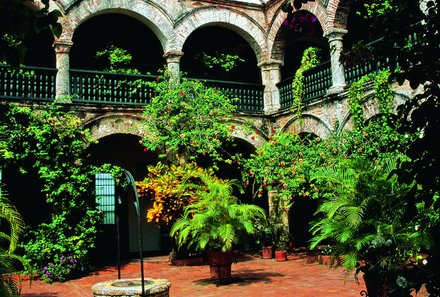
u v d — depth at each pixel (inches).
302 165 509.0
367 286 264.5
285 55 805.2
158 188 495.8
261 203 740.7
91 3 584.1
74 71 566.6
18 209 570.3
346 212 271.7
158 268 528.4
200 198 458.0
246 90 680.4
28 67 540.4
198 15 649.0
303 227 715.4
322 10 605.6
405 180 110.3
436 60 104.3
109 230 647.1
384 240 250.1
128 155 683.4
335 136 528.7
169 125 580.1
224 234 366.9
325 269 465.7
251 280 419.2
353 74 576.4
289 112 652.7
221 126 578.6
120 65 634.2
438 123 104.1
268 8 692.7
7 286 263.4
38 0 549.3
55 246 471.8
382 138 459.5
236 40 783.1
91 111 559.8
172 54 623.5
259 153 558.3
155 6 622.5
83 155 532.7
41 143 494.6
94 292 260.2
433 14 105.7
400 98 493.4
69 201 499.2
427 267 105.3
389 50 111.1
